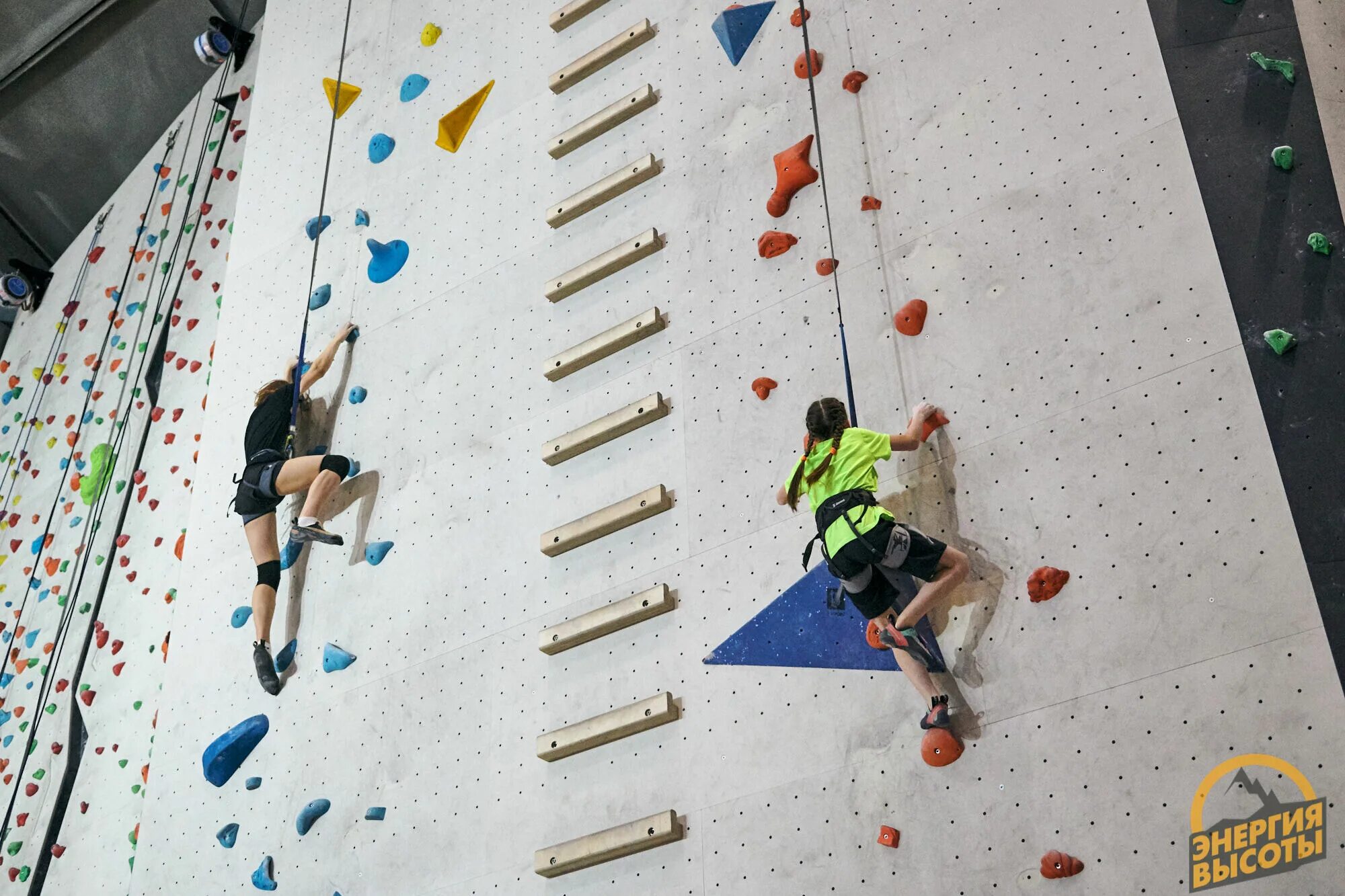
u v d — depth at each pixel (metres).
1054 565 3.72
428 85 6.38
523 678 4.62
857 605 3.77
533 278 5.40
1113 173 4.09
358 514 5.43
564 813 4.30
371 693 4.99
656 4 5.62
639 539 4.57
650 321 4.82
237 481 5.69
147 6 8.62
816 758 3.89
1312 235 3.71
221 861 5.06
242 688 5.42
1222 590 3.45
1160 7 4.23
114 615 7.09
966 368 4.12
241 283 6.58
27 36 8.75
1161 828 3.31
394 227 6.07
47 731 7.01
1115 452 3.75
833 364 4.39
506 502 5.00
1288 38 4.02
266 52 7.33
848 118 4.77
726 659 4.18
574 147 5.54
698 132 5.18
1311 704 3.23
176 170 8.73
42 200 9.47
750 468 4.41
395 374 5.65
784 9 5.15
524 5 6.21
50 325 9.08
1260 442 3.54
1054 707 3.57
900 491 4.07
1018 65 4.44
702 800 4.04
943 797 3.64
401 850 4.62
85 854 6.38
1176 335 3.79
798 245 4.67
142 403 7.80
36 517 8.07
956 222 4.34
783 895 3.77
